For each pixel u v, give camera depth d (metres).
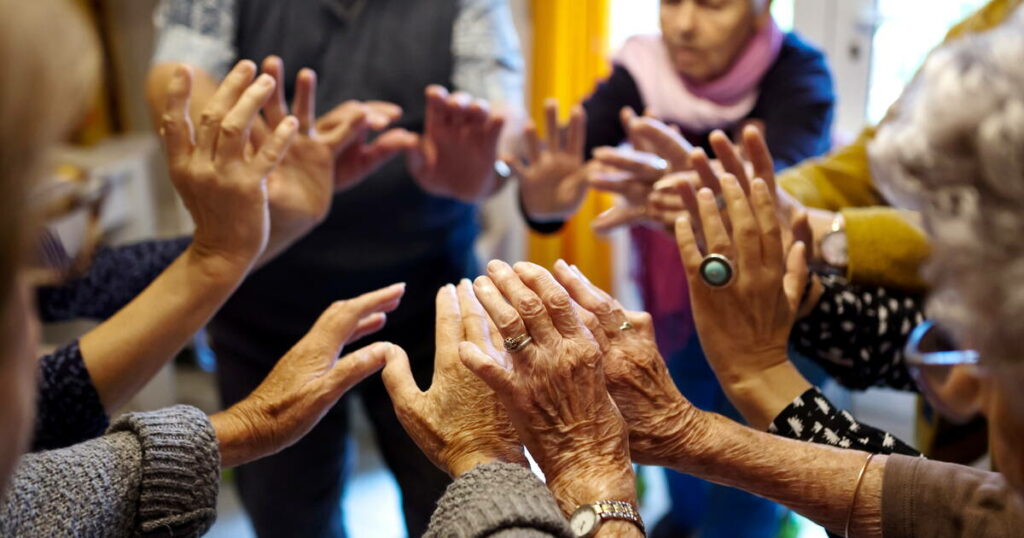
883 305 1.09
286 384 0.95
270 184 1.20
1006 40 0.61
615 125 1.90
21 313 0.49
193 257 1.03
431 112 1.54
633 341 0.88
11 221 0.45
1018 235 0.58
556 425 0.78
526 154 1.72
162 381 2.72
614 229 1.44
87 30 0.48
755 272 0.97
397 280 1.63
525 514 0.69
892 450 0.92
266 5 1.62
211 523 0.86
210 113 0.98
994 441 0.67
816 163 1.39
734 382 1.00
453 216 1.66
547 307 0.78
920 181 0.63
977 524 0.77
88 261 1.25
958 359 0.75
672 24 1.73
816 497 0.84
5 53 0.43
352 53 1.64
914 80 0.71
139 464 0.82
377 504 2.46
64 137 0.48
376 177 1.58
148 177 2.97
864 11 2.69
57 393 0.96
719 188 1.13
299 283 1.61
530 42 2.96
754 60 1.74
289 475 1.61
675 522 2.16
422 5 1.65
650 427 0.87
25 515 0.73
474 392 0.84
